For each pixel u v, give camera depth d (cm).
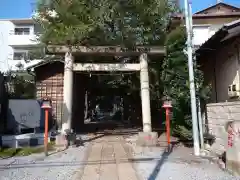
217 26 2103
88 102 3525
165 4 1198
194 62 961
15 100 1192
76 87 1612
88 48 1064
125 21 1157
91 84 2061
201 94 956
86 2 1116
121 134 1420
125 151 881
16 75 2086
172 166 665
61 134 998
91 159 759
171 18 1314
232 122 605
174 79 1091
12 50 2631
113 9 1107
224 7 2222
